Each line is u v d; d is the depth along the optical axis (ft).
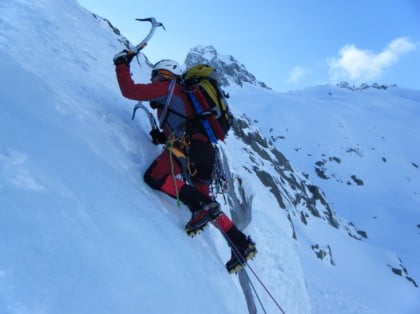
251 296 15.47
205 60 486.38
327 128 352.69
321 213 110.73
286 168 107.14
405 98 540.11
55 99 10.49
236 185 25.32
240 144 79.71
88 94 13.17
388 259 102.01
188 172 10.99
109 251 6.83
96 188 8.16
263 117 362.74
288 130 346.95
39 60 12.80
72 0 30.96
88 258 6.24
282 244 25.45
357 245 103.60
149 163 12.23
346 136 350.64
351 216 256.52
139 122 14.48
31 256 5.36
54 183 7.03
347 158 325.01
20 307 4.72
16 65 10.62
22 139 7.37
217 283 10.46
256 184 42.88
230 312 10.02
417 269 153.58
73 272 5.76
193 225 10.76
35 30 14.80
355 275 86.12
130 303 6.37
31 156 7.14
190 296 8.34
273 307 19.57
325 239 92.22
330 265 82.89
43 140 7.93
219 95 11.58
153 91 11.23
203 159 11.17
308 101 432.66
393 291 87.30
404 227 247.29
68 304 5.30
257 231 23.61
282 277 22.79
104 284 6.14
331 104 440.86
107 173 9.18
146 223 8.82
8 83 9.32
